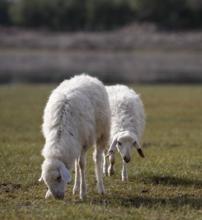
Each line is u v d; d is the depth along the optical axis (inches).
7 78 2206.0
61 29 5064.0
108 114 477.4
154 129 901.8
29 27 5128.0
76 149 430.0
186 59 3385.8
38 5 5108.3
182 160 607.5
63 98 436.8
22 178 518.6
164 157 629.6
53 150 416.2
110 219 390.9
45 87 1766.7
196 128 918.4
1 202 438.6
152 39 4338.1
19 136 824.9
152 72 2469.2
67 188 486.9
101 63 3051.2
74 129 431.2
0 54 3801.7
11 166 570.3
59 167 408.8
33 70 2618.1
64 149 418.0
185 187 492.4
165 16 4758.9
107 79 2106.3
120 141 495.2
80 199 446.6
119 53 3932.1
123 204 434.3
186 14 4702.3
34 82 2032.5
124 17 4945.9
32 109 1190.9
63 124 426.9
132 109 530.6
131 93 558.3
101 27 4985.2
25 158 615.5
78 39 4475.9
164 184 504.7
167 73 2420.0
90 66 2844.5
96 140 474.9
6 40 4539.9
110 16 4948.3
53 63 3068.4
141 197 458.3
